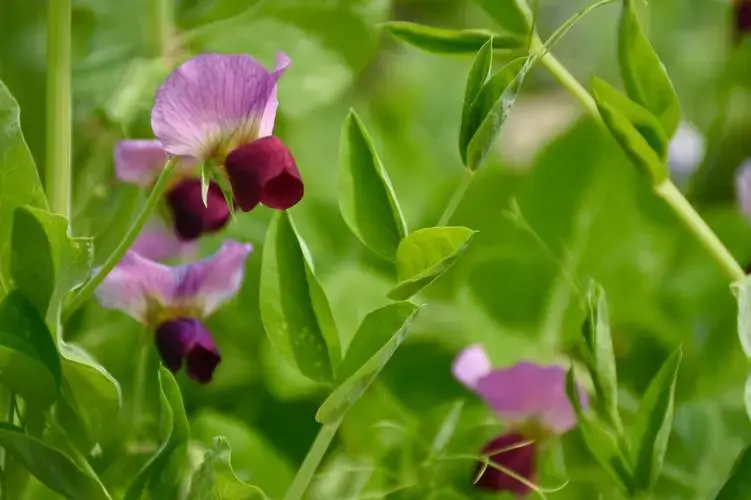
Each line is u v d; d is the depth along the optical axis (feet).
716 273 3.07
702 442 2.78
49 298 2.32
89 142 2.93
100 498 2.33
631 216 3.11
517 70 2.36
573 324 2.97
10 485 2.42
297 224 3.13
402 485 2.64
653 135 2.53
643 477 2.43
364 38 3.11
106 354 2.81
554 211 3.11
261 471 2.73
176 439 2.33
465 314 3.03
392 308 2.35
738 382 2.93
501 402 2.64
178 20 3.06
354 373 2.34
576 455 2.71
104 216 2.82
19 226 2.30
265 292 2.39
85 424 2.38
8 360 2.33
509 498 2.64
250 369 2.98
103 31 3.05
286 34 3.09
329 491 2.71
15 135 2.34
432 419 2.83
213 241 3.05
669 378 2.41
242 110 2.38
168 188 2.61
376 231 2.39
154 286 2.52
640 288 3.06
